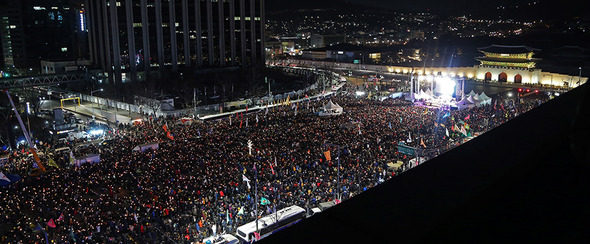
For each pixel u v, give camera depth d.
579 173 2.21
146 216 37.00
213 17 151.88
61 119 76.62
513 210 2.16
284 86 134.75
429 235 2.38
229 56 157.62
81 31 192.75
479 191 2.89
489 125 64.44
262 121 76.38
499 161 3.59
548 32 197.00
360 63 190.62
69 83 136.25
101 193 42.78
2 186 44.50
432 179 3.27
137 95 103.00
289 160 49.12
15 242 33.09
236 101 102.38
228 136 63.28
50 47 193.62
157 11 137.88
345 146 53.59
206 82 133.50
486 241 2.03
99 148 60.62
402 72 167.50
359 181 40.50
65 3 196.12
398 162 46.88
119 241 33.28
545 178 2.25
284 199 38.75
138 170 48.31
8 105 96.00
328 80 141.25
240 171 46.56
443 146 50.56
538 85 124.19
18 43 186.00
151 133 68.38
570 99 5.95
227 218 35.16
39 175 48.41
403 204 2.87
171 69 144.00
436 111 78.31
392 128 63.72
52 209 38.47
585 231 1.82
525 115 5.36
